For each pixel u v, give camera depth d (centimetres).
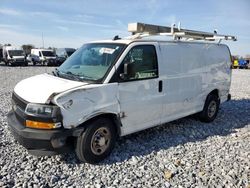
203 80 657
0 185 352
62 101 381
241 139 579
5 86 1280
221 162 452
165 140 553
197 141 558
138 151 488
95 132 424
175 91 570
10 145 483
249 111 859
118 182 377
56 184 366
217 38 713
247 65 4319
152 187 368
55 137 379
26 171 395
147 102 503
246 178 398
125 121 470
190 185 376
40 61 3591
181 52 583
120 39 527
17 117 423
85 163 431
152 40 522
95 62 475
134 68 474
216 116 738
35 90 409
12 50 3309
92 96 413
